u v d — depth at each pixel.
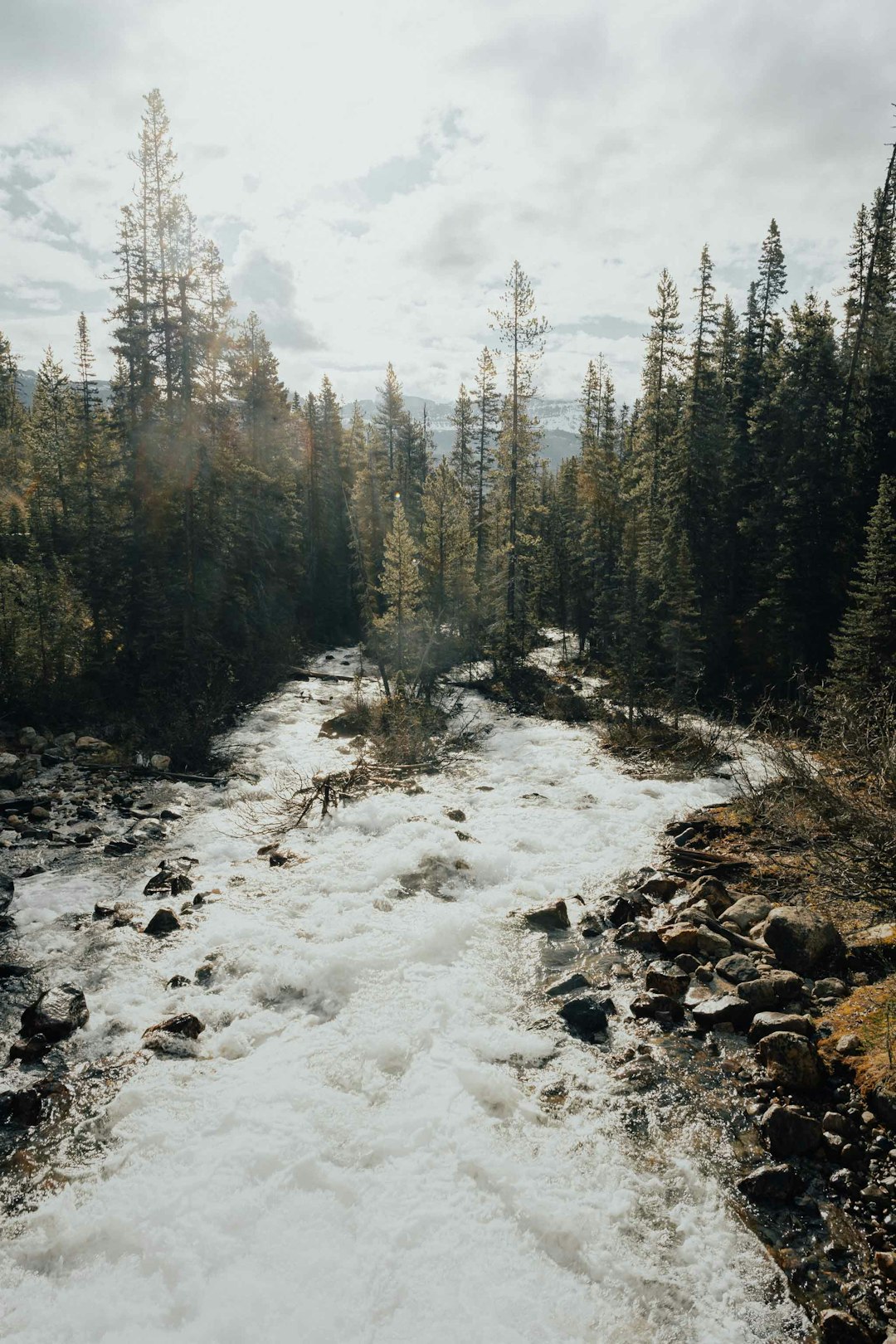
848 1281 5.10
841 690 17.44
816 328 28.05
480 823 14.94
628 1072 7.40
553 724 25.45
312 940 10.12
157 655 26.67
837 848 8.84
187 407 26.12
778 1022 7.67
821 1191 5.84
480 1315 4.96
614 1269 5.29
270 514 41.00
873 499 26.38
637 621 27.11
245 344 42.38
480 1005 8.71
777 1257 5.31
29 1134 6.72
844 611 25.53
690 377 33.91
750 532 29.52
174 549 27.47
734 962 9.02
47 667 23.88
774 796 10.95
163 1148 6.49
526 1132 6.64
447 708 28.69
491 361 39.88
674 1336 4.80
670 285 33.81
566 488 54.16
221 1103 7.03
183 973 9.43
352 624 51.50
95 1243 5.57
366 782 17.70
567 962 9.73
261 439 42.22
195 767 20.22
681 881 11.90
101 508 28.12
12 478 43.97
